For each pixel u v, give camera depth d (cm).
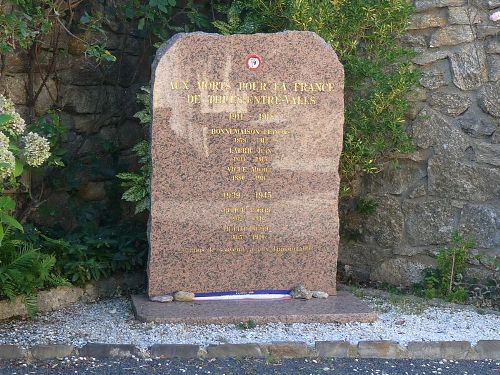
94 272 543
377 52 555
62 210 600
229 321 476
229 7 612
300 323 479
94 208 611
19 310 499
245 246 512
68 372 400
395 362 423
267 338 449
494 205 564
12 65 568
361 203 585
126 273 564
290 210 513
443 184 571
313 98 508
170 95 496
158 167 501
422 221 577
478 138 564
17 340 448
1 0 513
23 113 575
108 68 621
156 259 507
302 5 538
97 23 592
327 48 506
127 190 586
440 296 555
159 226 504
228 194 508
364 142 556
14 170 438
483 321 498
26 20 534
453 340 446
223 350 423
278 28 573
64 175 594
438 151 570
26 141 457
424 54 566
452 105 566
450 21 561
